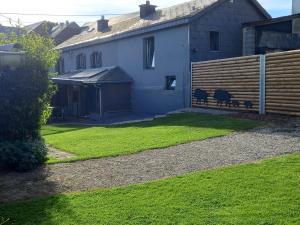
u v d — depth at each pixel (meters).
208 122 13.54
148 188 6.54
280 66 13.37
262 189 6.02
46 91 9.51
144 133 12.55
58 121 24.25
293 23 17.08
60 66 32.62
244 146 9.30
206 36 19.64
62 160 9.11
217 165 7.79
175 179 6.91
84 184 7.18
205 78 17.66
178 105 19.89
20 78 9.00
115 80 23.14
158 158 8.84
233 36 20.70
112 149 10.12
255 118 13.37
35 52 9.27
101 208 5.77
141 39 22.52
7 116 8.94
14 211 5.85
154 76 21.66
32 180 7.62
